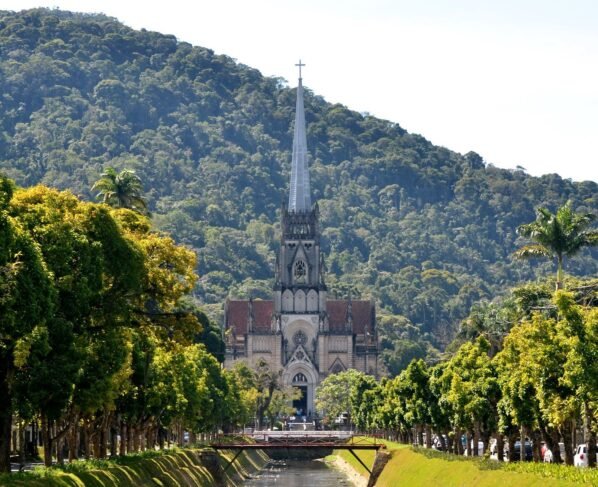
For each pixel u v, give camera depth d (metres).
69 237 98.19
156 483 124.44
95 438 132.38
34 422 121.88
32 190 105.38
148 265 117.94
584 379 98.94
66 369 93.56
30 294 85.12
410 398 188.50
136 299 120.56
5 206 89.06
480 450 185.75
